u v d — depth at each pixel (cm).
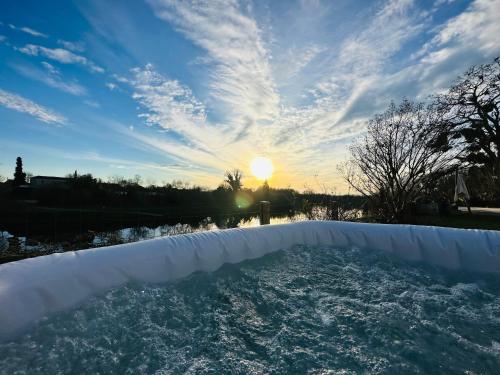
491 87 912
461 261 261
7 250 414
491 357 138
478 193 1348
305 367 132
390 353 142
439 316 179
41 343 138
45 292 154
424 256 280
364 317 177
